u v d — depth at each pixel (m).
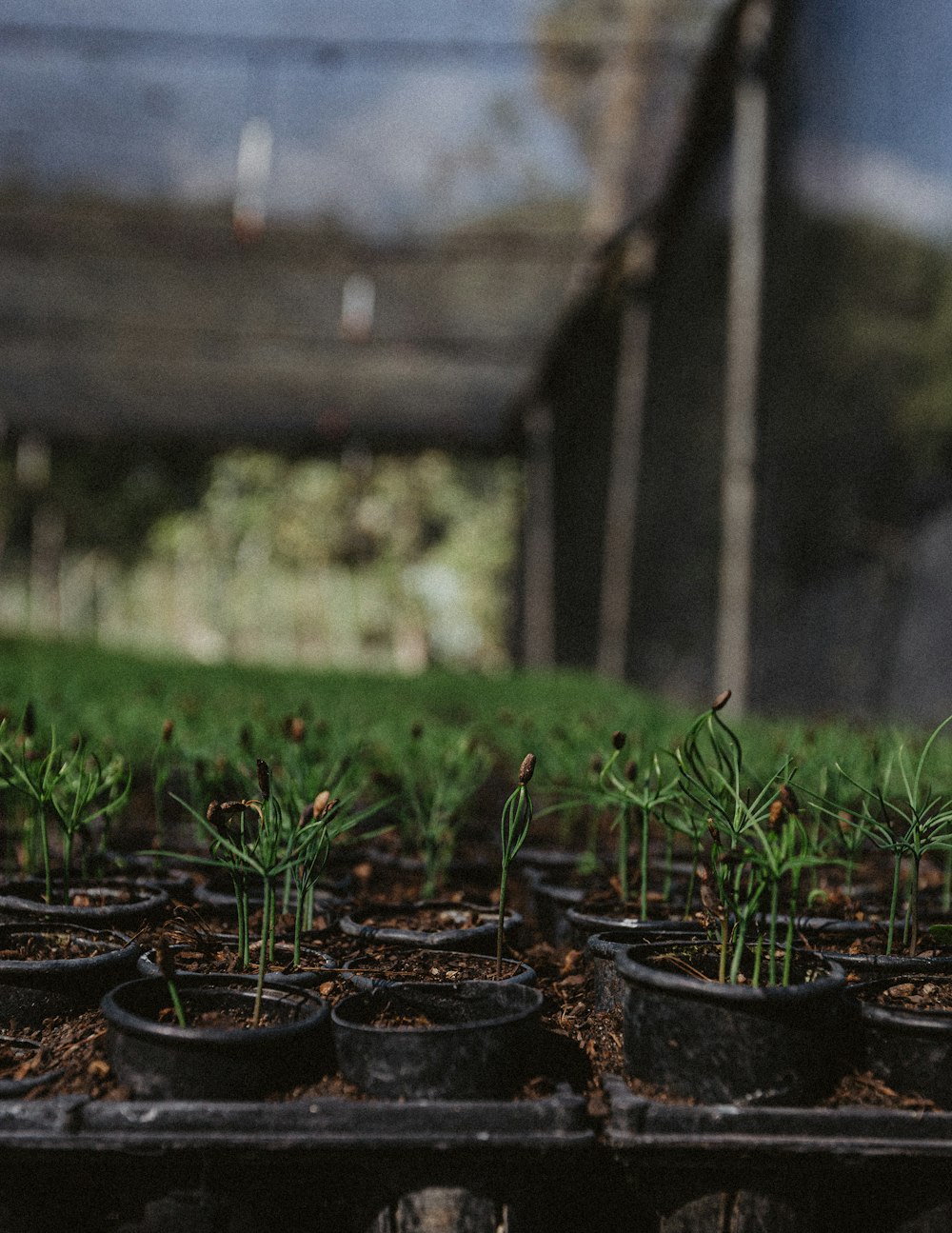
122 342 12.18
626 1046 1.66
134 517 21.44
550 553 14.47
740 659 6.10
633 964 1.67
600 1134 1.53
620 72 6.78
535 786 3.15
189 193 8.28
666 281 9.13
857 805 2.63
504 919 2.12
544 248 9.35
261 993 1.67
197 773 2.84
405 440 16.91
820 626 5.97
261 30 6.42
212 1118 1.48
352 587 23.73
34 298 10.79
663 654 9.20
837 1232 1.63
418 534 23.12
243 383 13.88
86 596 22.14
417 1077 1.53
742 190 6.32
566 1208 1.67
